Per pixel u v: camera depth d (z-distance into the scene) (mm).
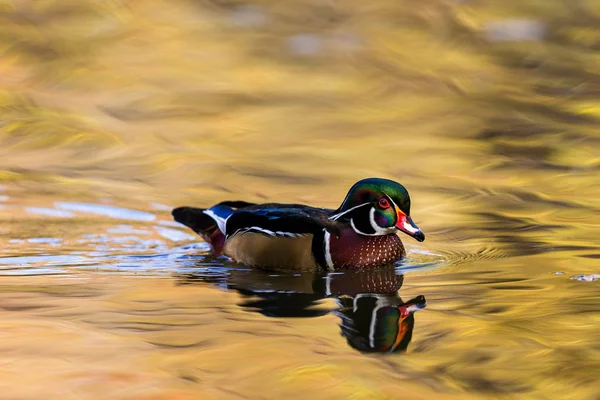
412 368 7984
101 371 7832
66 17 24359
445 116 19000
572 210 13758
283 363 8055
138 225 13453
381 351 8367
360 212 11711
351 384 7625
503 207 13977
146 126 18188
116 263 11742
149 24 24375
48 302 9828
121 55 22219
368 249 11609
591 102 19609
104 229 13188
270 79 21109
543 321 9164
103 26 24016
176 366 7973
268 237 11805
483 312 9492
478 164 16156
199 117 18750
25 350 8297
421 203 14195
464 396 7430
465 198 14422
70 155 16531
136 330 8906
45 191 14711
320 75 21391
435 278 10945
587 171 15727
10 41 22391
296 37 23703
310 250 11586
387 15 25141
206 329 8953
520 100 19797
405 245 12422
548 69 21609
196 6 25891
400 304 9844
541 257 11609
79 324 9055
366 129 18219
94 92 20016
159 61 22000
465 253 11953
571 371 7906
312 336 8781
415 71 21531
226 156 16547
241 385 7590
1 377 7668
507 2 25672
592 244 12117
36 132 17562
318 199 14383
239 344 8523
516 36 23531
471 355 8266
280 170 15828
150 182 15258
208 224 12750
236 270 11578
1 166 15891
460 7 25438
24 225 13234
